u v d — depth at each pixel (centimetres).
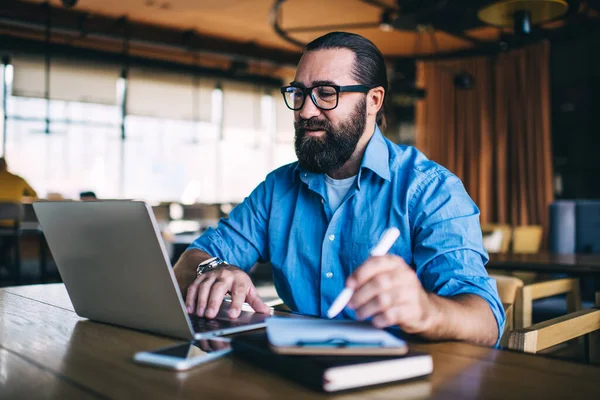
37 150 909
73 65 923
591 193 780
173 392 65
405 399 62
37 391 66
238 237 149
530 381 69
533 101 834
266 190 150
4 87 866
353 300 76
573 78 795
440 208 121
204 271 122
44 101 901
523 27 328
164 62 883
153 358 77
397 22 438
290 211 142
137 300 93
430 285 112
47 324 105
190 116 1066
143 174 1022
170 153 1056
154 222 83
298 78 128
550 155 811
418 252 120
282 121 1186
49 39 828
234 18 848
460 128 924
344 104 124
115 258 92
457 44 913
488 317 96
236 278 109
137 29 883
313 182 134
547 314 378
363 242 127
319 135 126
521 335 112
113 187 988
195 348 84
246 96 1140
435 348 86
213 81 1091
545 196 817
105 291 98
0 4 771
